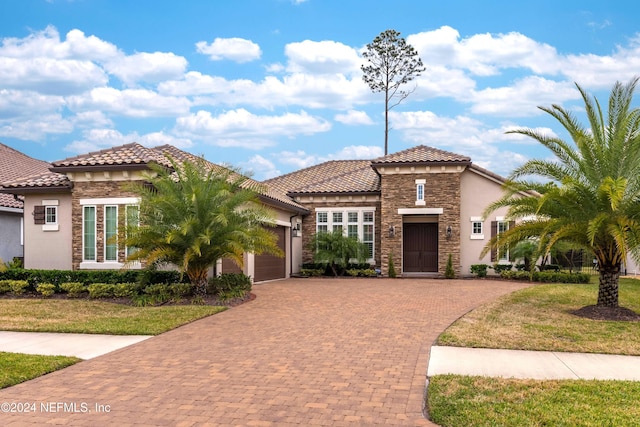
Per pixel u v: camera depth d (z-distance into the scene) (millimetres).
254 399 7035
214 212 15141
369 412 6570
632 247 12508
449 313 13695
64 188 18609
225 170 16453
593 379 7820
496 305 14781
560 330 11312
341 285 21203
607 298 13531
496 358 9133
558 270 23703
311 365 8719
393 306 14969
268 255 23828
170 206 15008
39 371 8211
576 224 13156
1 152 28078
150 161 17328
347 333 11258
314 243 26406
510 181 14242
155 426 6109
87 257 18438
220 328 11844
